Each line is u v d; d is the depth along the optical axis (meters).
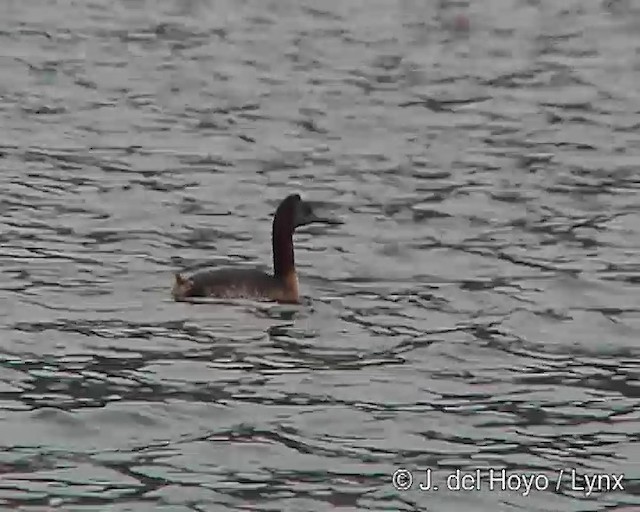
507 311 18.53
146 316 17.83
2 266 19.69
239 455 14.31
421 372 16.47
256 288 18.38
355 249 21.08
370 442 14.69
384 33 38.28
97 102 30.39
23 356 16.53
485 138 28.34
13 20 38.47
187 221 22.30
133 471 13.93
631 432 15.12
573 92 32.34
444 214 23.11
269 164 26.06
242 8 40.84
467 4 42.25
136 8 40.53
